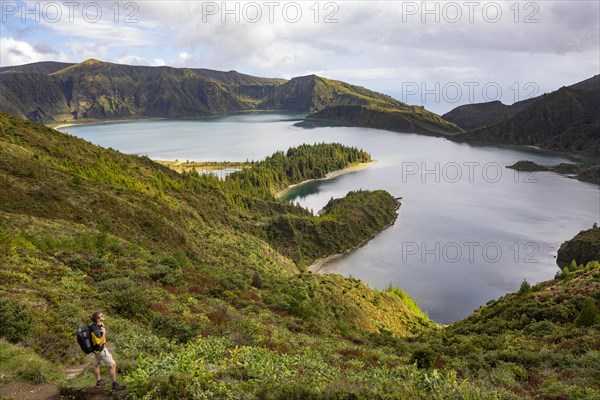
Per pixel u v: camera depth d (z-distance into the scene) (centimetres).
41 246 3769
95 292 2803
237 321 2873
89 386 1342
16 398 1258
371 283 12494
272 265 9256
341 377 1758
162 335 2150
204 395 1241
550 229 17600
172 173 14738
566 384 1831
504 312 5044
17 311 1836
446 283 12400
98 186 7681
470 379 2075
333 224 16050
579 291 4856
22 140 9525
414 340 4838
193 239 7919
